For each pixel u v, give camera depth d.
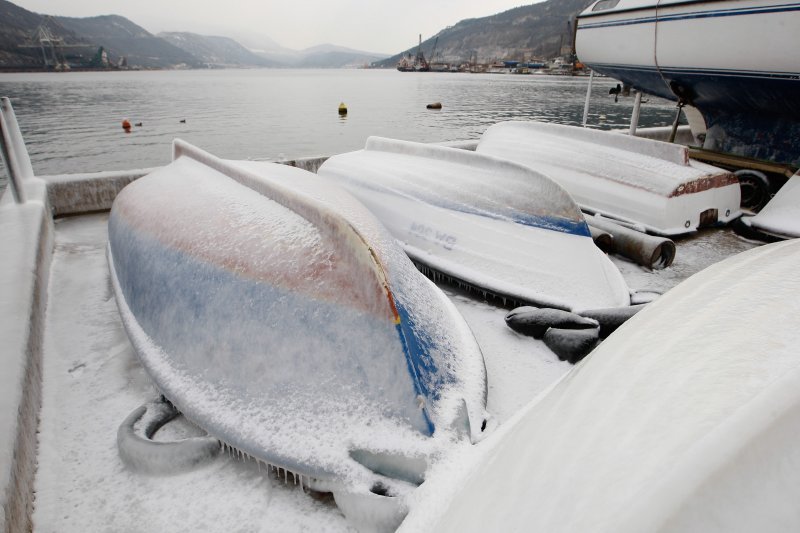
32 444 1.83
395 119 24.02
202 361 1.96
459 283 3.25
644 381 1.11
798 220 4.17
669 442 0.86
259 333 1.85
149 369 2.10
